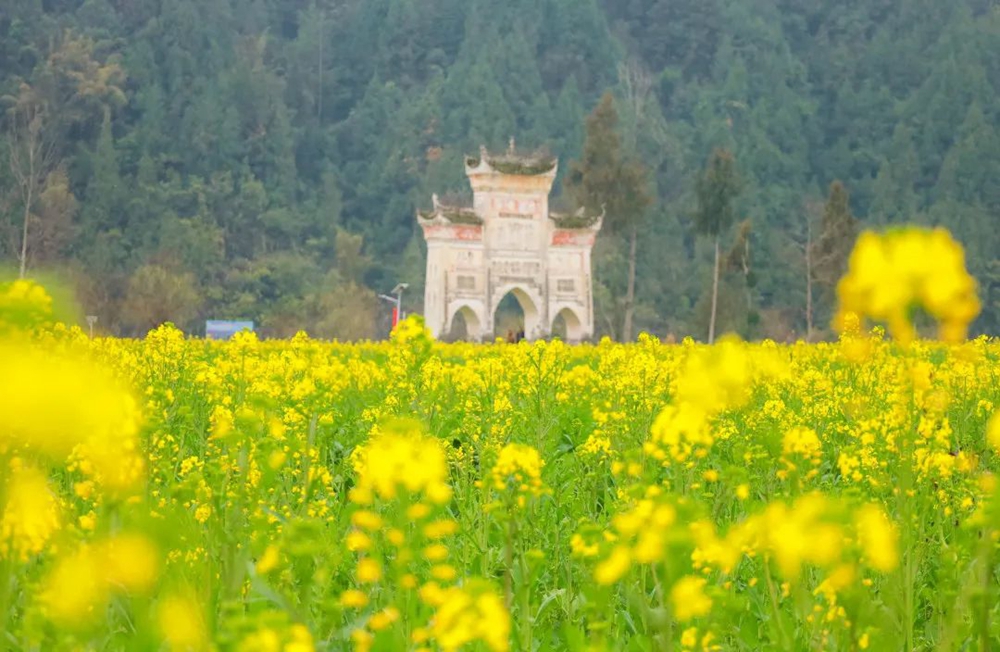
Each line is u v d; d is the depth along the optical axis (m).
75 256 195.00
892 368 22.39
